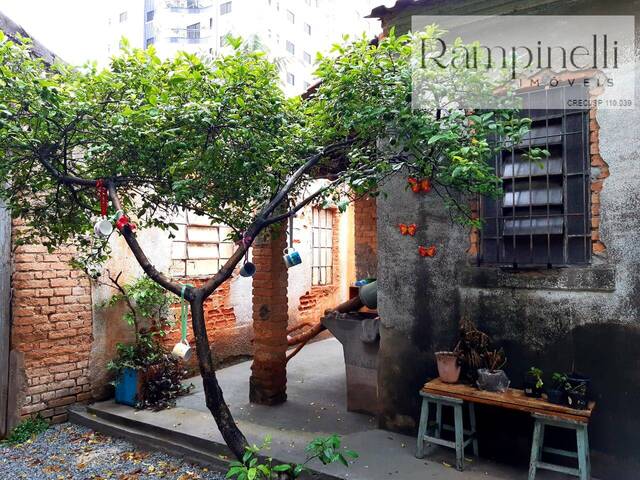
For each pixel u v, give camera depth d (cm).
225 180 332
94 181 314
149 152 308
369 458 360
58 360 493
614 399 318
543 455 346
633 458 311
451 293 386
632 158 316
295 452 378
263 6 2714
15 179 344
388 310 418
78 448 436
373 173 301
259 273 521
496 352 350
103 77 297
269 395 508
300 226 847
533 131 361
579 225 340
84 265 466
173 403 508
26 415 467
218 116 283
